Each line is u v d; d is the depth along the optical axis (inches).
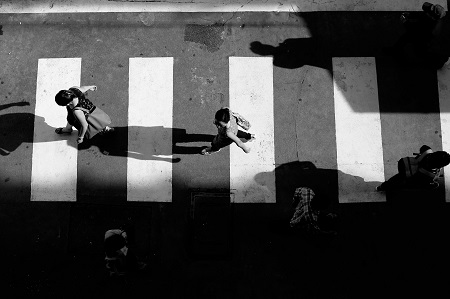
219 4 322.7
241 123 261.7
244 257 296.4
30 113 312.7
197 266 295.6
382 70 315.9
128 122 311.1
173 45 318.0
